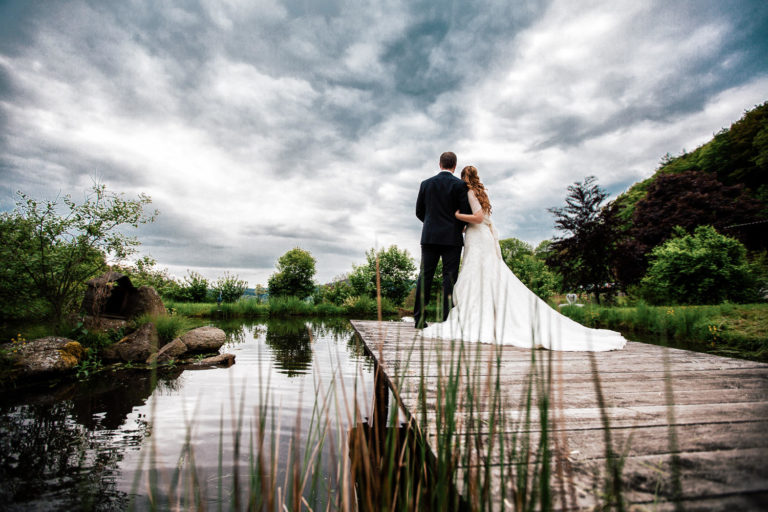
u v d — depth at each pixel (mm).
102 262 6492
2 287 5184
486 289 3492
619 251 14297
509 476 854
